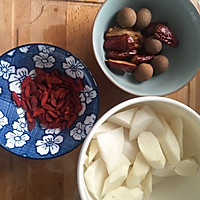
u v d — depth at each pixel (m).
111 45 0.34
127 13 0.33
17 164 0.33
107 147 0.30
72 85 0.34
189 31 0.35
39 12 0.34
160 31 0.34
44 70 0.34
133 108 0.31
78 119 0.33
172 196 0.32
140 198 0.30
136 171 0.30
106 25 0.34
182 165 0.31
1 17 0.34
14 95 0.33
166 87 0.35
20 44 0.34
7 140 0.32
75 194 0.34
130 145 0.31
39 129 0.34
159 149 0.30
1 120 0.33
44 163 0.34
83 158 0.27
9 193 0.33
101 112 0.35
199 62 0.34
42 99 0.34
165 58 0.34
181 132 0.31
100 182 0.30
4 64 0.33
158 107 0.31
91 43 0.34
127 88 0.33
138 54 0.35
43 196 0.33
